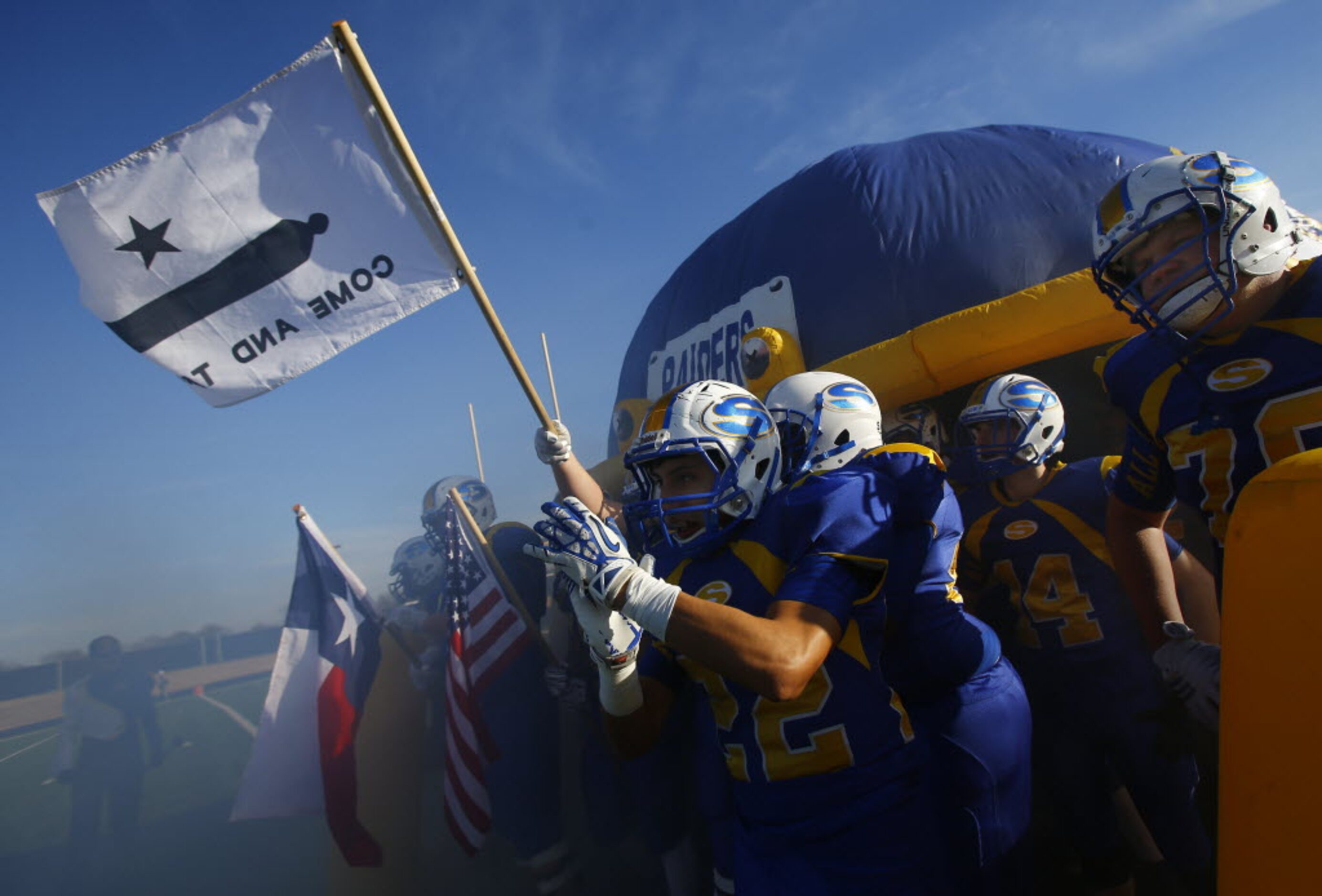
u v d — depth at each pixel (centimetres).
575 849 429
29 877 623
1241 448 169
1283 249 159
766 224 454
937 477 216
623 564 160
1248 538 121
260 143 291
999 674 230
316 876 520
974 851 215
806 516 167
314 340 299
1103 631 278
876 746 172
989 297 361
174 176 290
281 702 395
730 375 436
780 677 143
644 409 504
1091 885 280
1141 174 170
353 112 287
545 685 388
